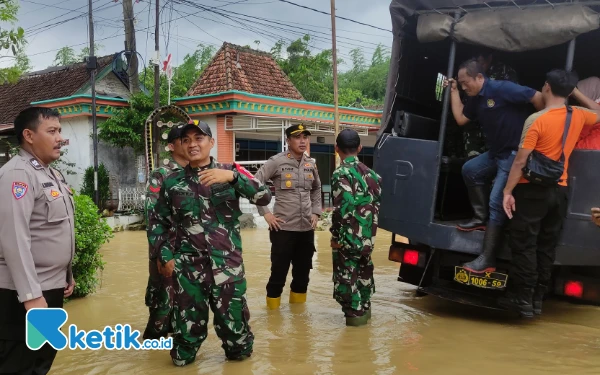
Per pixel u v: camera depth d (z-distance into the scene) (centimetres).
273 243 526
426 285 520
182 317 363
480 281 466
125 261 782
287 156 533
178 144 402
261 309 527
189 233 359
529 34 441
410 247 530
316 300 566
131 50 1501
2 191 273
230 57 1519
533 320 491
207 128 360
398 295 594
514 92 434
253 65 1590
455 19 473
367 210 459
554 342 424
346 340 428
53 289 296
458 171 559
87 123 1321
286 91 1590
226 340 372
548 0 442
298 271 545
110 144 1353
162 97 1348
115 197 1335
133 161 1397
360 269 478
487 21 458
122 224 1193
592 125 429
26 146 294
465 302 478
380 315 507
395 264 781
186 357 371
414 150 487
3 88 1788
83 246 541
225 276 359
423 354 394
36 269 288
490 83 449
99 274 682
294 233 525
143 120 1309
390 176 500
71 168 1359
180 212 357
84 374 358
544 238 438
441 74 648
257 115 1293
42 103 1367
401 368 365
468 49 566
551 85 414
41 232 290
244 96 1256
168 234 372
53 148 296
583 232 427
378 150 509
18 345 286
